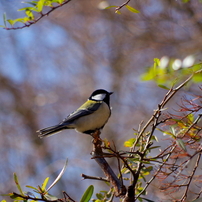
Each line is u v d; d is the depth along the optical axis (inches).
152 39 584.4
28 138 639.1
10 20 226.4
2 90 666.8
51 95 656.4
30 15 227.9
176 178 189.5
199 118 193.2
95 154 208.4
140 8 586.6
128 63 629.6
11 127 641.6
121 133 585.6
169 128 188.1
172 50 574.2
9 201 543.5
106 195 221.1
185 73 139.8
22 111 652.7
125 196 168.2
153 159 178.7
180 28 565.6
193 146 190.5
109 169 197.3
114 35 641.6
